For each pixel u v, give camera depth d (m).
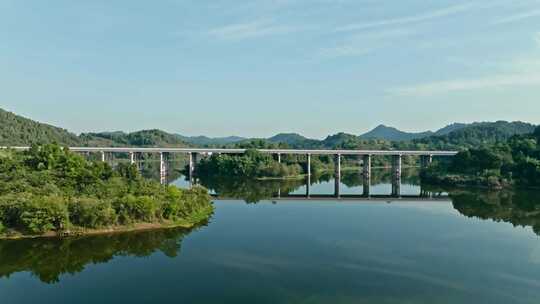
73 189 102.75
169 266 74.25
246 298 60.53
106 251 82.31
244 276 69.38
